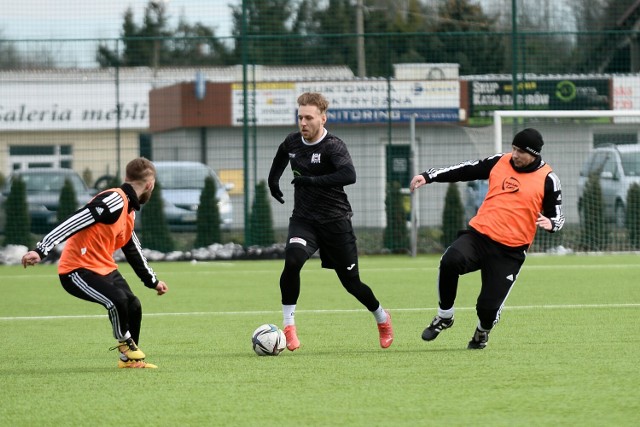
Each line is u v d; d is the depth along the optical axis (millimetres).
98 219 14906
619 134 46156
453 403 12344
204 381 14164
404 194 45438
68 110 52406
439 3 56625
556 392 12977
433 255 42812
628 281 30141
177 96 50781
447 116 49844
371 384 13719
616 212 42812
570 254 41781
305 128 16781
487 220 16594
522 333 19188
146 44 52781
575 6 52531
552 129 46156
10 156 52688
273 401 12609
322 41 52062
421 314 23000
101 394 13281
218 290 29531
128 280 33969
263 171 49312
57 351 17953
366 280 31672
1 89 52438
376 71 51250
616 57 52500
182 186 47219
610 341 17953
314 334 19703
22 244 43406
